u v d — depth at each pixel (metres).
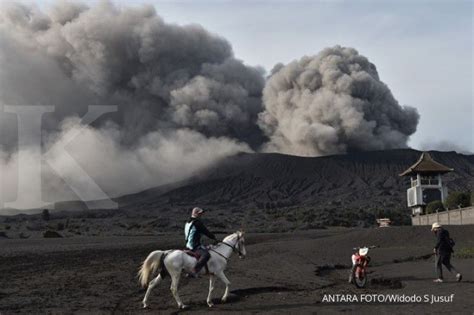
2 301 15.47
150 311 13.67
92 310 13.87
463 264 22.73
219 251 14.85
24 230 87.31
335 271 24.23
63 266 26.30
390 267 24.03
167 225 96.44
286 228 88.12
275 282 19.30
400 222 100.88
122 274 22.59
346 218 106.38
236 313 13.12
